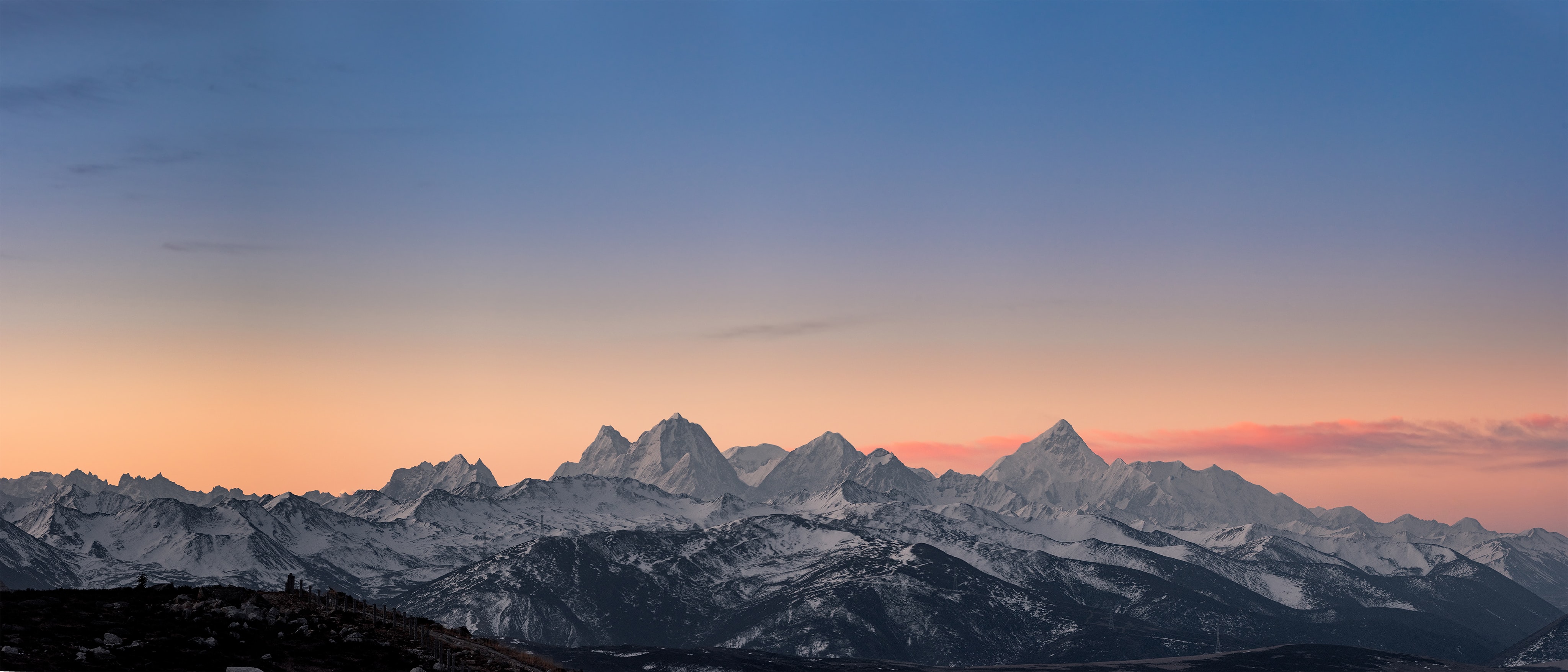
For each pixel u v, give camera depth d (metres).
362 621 110.56
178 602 104.31
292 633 100.81
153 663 89.38
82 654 88.12
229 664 91.62
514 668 104.44
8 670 83.38
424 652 102.94
